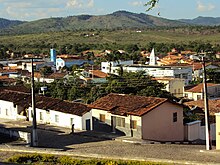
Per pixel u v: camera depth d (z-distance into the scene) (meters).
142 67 82.06
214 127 35.25
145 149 27.53
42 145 29.06
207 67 83.06
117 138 32.25
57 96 51.62
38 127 37.94
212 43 173.12
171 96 49.41
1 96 45.78
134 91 50.22
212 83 66.56
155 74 76.94
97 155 20.06
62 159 17.56
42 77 74.50
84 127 36.84
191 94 62.56
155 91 48.41
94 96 48.78
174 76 75.38
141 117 32.16
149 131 32.69
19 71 92.31
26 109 43.19
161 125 33.34
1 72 89.50
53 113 39.59
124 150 27.02
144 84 52.16
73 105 39.00
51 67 100.06
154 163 17.05
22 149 22.75
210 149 27.06
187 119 36.16
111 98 36.97
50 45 177.00
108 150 26.95
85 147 28.34
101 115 35.78
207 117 27.11
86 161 17.20
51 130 36.53
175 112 34.22
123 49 157.00
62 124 38.62
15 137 30.70
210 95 61.62
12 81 70.81
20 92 48.16
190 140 34.41
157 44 167.62
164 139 33.50
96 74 77.44
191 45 162.25
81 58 119.06
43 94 50.84
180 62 100.81
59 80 62.53
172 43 176.25
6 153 21.02
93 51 157.12
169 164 17.45
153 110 32.81
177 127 34.31
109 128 34.97
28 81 71.62
